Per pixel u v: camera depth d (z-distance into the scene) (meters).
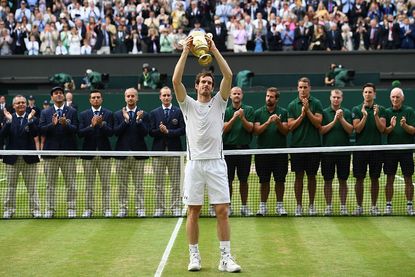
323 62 31.17
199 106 9.86
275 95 14.79
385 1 32.81
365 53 31.20
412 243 11.81
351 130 14.81
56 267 10.27
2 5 32.47
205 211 14.90
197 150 9.88
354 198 16.67
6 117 19.70
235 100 14.72
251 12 32.53
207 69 29.86
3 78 31.09
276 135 14.78
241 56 30.92
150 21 31.64
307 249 11.39
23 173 14.77
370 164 14.70
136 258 10.80
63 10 32.66
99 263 10.50
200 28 31.31
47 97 28.75
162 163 14.78
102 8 32.75
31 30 31.73
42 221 14.19
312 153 14.63
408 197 14.80
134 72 30.98
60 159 14.70
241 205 14.80
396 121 14.98
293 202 16.12
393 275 9.73
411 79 31.42
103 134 14.97
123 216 14.71
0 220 14.35
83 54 30.98
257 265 10.32
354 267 10.17
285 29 31.53
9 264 10.48
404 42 31.56
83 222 14.02
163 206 14.79
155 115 15.05
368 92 14.73
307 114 14.57
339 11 32.66
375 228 13.17
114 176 17.03
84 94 28.23
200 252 11.17
